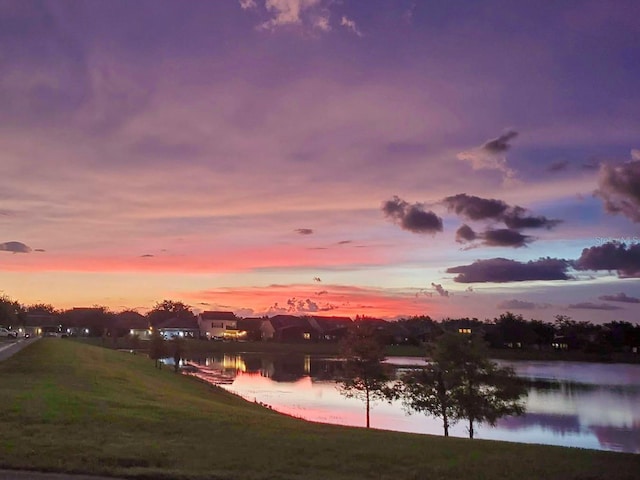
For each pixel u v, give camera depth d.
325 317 150.00
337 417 36.25
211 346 116.81
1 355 35.81
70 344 57.94
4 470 9.51
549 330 122.50
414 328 132.00
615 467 10.66
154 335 75.75
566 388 55.00
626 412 40.69
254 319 160.38
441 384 27.80
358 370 33.97
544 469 10.41
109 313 139.12
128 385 25.61
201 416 15.15
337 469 10.14
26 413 13.95
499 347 117.06
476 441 13.58
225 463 10.24
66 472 9.52
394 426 33.88
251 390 49.50
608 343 114.88
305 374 64.69
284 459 10.62
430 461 10.91
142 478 9.36
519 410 27.11
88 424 13.10
